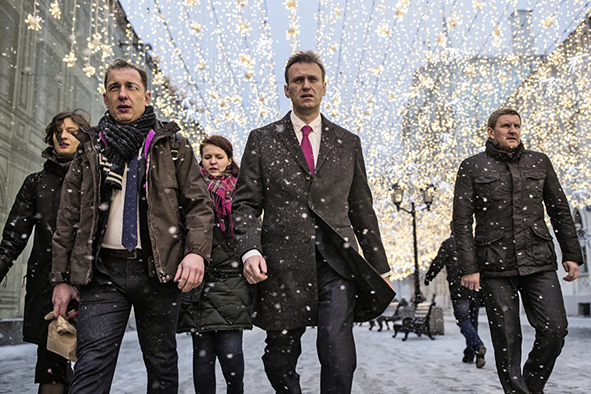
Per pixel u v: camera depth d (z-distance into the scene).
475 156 3.37
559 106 16.25
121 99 2.32
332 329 2.21
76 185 2.23
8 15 11.48
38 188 3.03
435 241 24.83
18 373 5.37
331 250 2.33
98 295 2.07
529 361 3.04
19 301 11.70
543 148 16.66
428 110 18.39
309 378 4.80
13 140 11.93
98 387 1.94
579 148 16.56
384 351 7.41
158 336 2.14
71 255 2.08
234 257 3.21
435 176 19.72
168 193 2.19
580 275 18.64
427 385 4.22
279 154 2.52
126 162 2.21
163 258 2.09
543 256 3.04
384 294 2.31
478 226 3.25
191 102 13.84
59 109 13.63
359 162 2.63
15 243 3.03
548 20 8.58
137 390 4.11
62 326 2.50
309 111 2.59
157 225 2.12
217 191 3.23
